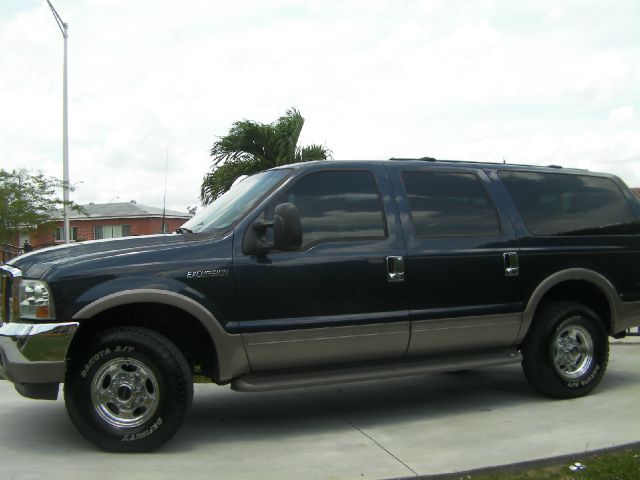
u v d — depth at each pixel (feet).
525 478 13.32
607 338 20.29
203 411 19.48
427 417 18.31
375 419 18.28
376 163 18.02
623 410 18.44
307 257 16.39
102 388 15.07
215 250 15.78
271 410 19.51
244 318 15.78
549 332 19.31
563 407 18.95
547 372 19.40
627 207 21.21
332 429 17.34
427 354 18.02
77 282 14.65
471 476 13.43
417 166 18.43
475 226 18.62
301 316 16.25
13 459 14.78
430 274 17.62
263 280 15.94
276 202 16.60
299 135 53.21
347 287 16.69
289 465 14.40
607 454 14.49
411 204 17.95
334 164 17.47
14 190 68.69
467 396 20.74
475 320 18.19
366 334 16.84
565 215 20.08
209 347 16.15
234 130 52.26
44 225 73.82
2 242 70.59
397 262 17.20
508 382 22.63
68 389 15.01
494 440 15.90
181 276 15.31
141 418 15.14
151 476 13.71
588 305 20.95
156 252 15.46
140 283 14.98
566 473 13.47
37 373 14.39
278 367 16.34
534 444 15.46
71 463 14.49
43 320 14.51
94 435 15.03
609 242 20.42
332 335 16.49
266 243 16.12
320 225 16.87
